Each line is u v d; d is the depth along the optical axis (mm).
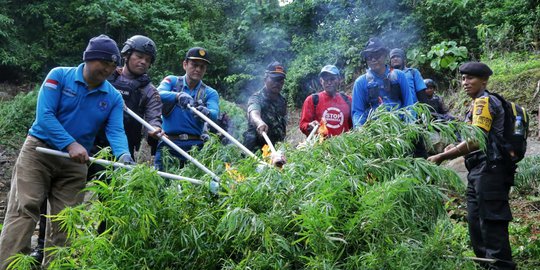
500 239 4367
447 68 12570
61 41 18047
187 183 3914
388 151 4145
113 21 17047
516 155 4348
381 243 3369
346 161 3844
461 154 4395
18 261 3732
